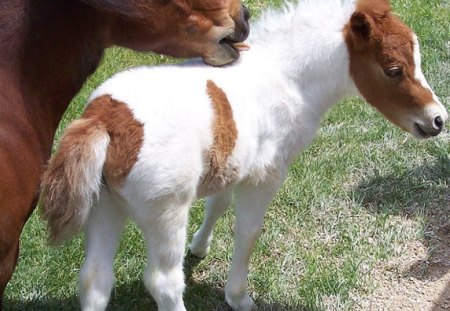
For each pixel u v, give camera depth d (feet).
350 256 8.50
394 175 9.50
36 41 6.55
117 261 8.32
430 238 8.76
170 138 6.63
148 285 6.91
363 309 8.02
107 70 10.74
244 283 7.67
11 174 6.29
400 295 8.15
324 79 7.48
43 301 7.90
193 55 6.96
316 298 8.06
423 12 12.50
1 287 6.56
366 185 9.37
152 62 10.02
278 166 7.44
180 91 6.80
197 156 6.79
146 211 6.70
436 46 11.71
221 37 6.91
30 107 6.57
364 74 7.48
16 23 6.48
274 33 7.46
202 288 8.18
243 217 7.49
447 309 8.00
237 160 7.07
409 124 7.57
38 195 6.61
